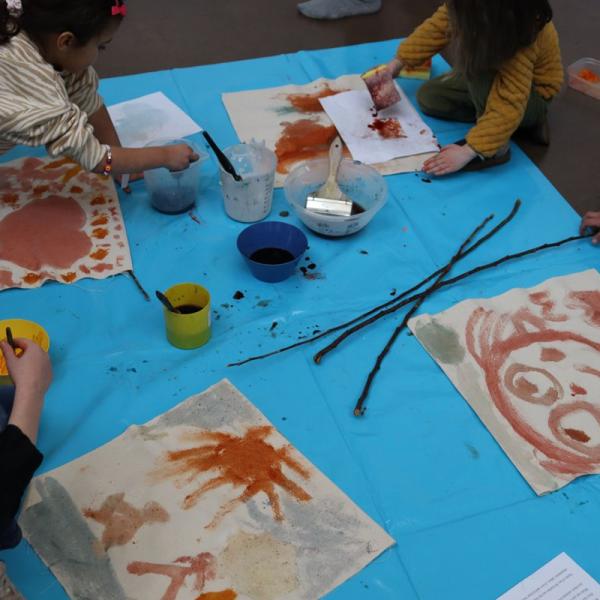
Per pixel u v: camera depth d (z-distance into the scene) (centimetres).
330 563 115
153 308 158
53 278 162
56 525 117
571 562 118
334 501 123
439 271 170
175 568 113
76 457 128
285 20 286
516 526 123
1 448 95
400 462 131
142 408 137
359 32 280
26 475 96
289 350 150
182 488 124
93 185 186
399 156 206
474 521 123
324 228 174
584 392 144
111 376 143
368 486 127
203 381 143
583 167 218
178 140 192
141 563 113
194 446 130
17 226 172
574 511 125
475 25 175
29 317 154
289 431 135
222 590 111
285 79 237
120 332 152
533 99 209
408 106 225
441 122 225
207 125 214
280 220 183
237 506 121
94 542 116
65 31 137
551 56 203
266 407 139
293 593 111
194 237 177
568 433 137
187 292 149
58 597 110
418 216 188
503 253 178
